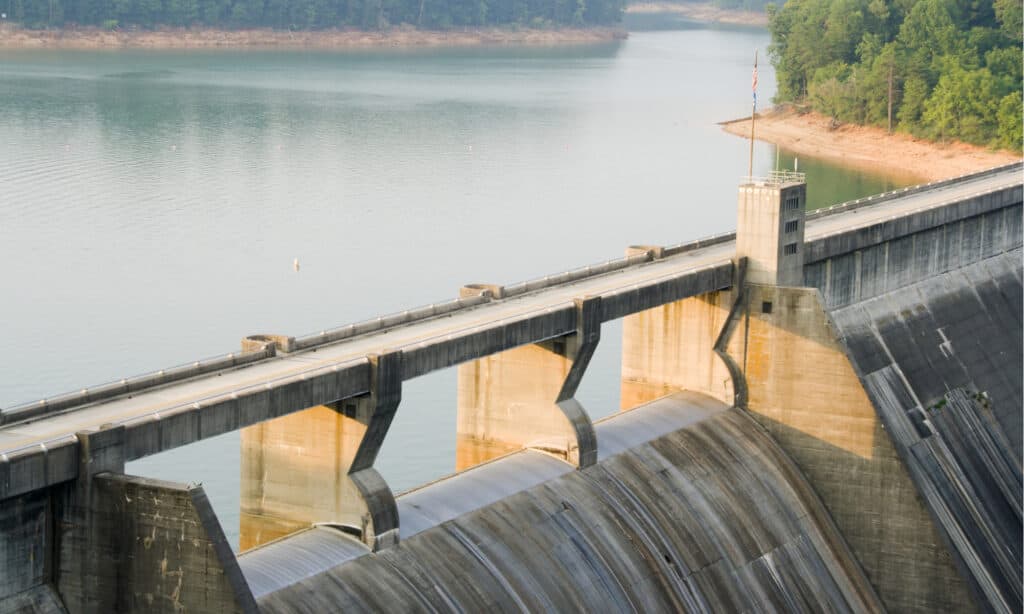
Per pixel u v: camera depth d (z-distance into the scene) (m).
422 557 74.00
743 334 98.38
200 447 113.31
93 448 59.62
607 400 127.75
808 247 105.88
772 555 90.06
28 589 59.62
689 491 89.00
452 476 82.19
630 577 80.81
